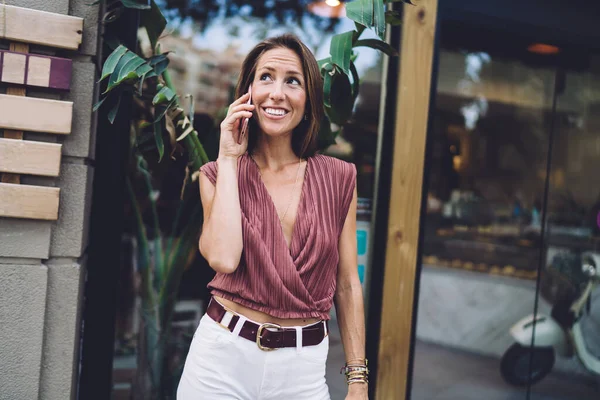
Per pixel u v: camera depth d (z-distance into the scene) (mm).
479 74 3770
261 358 1487
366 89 2840
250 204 1525
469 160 4473
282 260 1477
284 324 1509
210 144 2627
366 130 2824
